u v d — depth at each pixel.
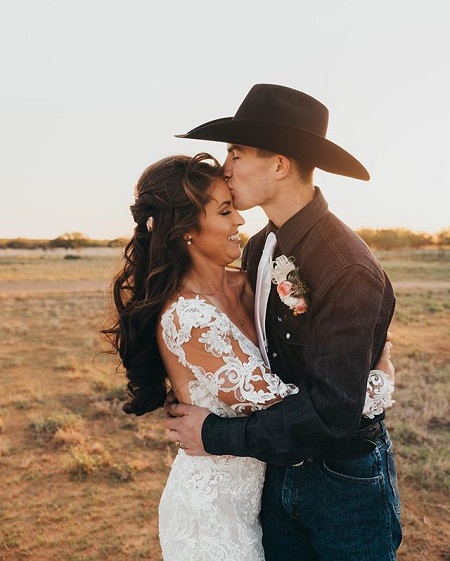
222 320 2.37
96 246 84.81
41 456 6.80
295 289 2.32
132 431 7.64
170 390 2.67
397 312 20.11
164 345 2.51
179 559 2.53
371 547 2.44
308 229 2.37
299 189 2.39
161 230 2.45
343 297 2.18
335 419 2.12
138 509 5.57
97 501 5.72
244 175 2.39
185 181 2.40
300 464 2.51
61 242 84.25
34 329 16.75
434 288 30.22
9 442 7.25
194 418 2.38
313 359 2.19
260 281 2.57
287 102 2.40
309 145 2.31
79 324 17.62
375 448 2.43
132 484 6.09
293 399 2.19
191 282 2.51
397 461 6.27
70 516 5.43
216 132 2.34
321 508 2.46
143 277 2.56
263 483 2.66
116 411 8.44
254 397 2.28
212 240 2.48
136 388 2.78
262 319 2.52
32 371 11.30
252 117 2.42
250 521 2.59
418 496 5.60
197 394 2.44
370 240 76.00
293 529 2.64
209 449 2.34
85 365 11.65
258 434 2.20
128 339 2.58
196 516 2.49
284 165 2.36
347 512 2.42
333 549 2.47
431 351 12.66
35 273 42.31
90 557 4.79
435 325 17.12
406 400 8.45
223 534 2.48
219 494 2.49
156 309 2.48
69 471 6.32
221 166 2.50
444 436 6.97
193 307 2.37
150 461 6.68
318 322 2.22
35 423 7.75
